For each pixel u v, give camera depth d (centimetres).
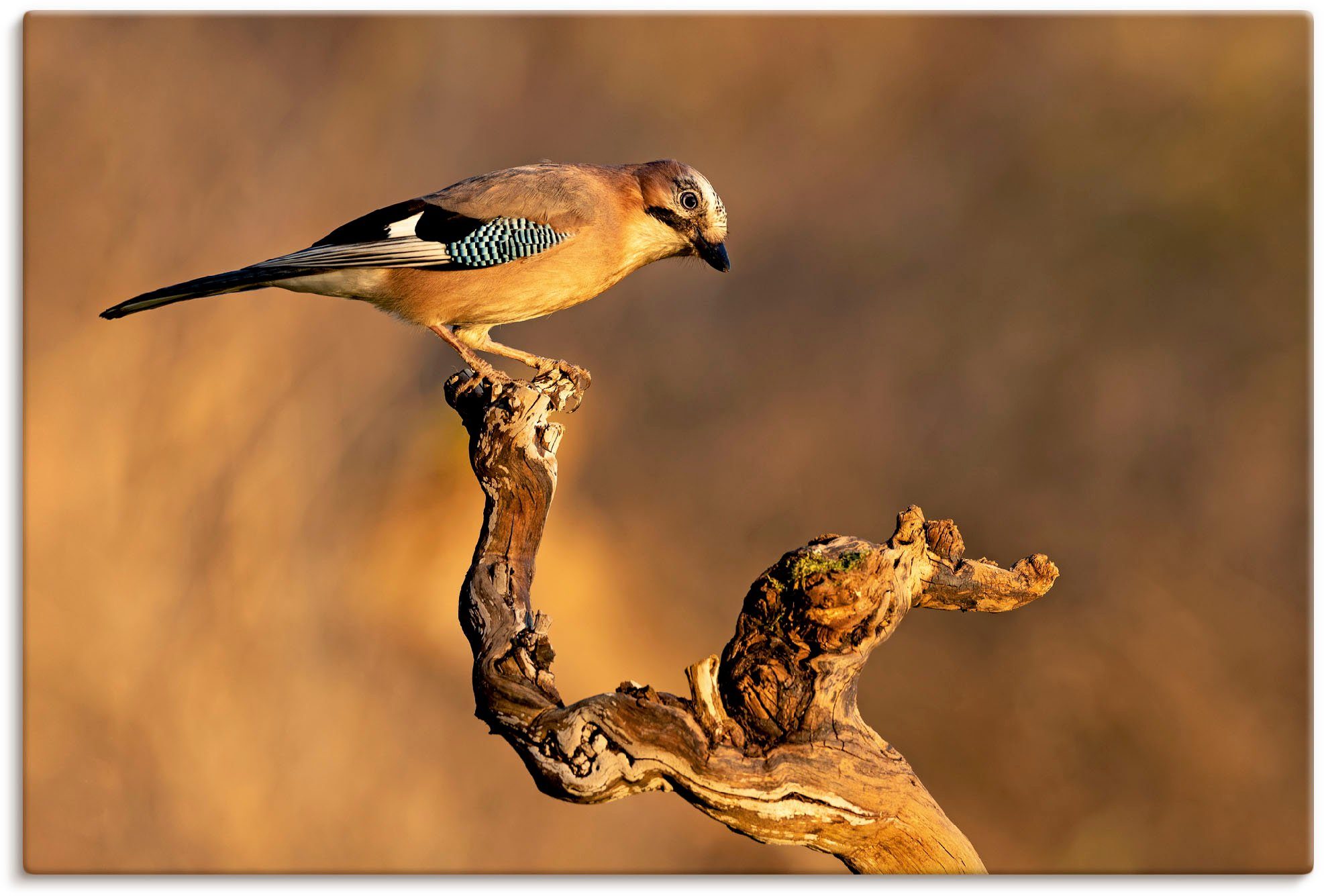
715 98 1775
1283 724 1215
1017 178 1684
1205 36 1658
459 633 1239
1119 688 1271
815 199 1720
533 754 450
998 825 1212
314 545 1238
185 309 1261
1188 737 1225
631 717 441
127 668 1126
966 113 1745
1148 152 1652
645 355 1578
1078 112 1697
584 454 1491
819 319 1609
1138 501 1400
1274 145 1591
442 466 1278
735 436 1509
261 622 1193
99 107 1282
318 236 1420
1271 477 1384
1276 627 1288
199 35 1349
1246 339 1491
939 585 474
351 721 1177
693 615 1365
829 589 444
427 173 1570
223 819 1108
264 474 1239
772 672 450
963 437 1483
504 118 1669
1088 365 1505
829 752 443
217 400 1248
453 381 724
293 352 1301
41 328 1208
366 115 1480
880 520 1432
